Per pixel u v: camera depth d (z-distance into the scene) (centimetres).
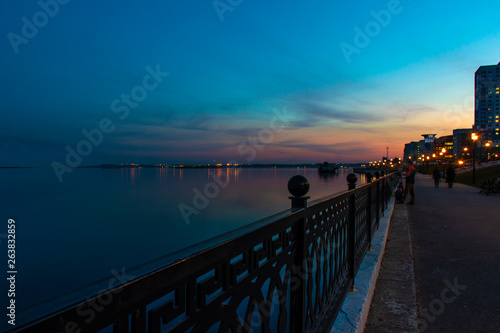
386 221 754
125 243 2798
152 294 83
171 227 3491
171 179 16450
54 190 9862
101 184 12825
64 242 2880
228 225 3528
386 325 311
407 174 1279
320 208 232
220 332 114
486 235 709
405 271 466
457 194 1736
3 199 7000
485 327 311
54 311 57
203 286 104
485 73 12488
